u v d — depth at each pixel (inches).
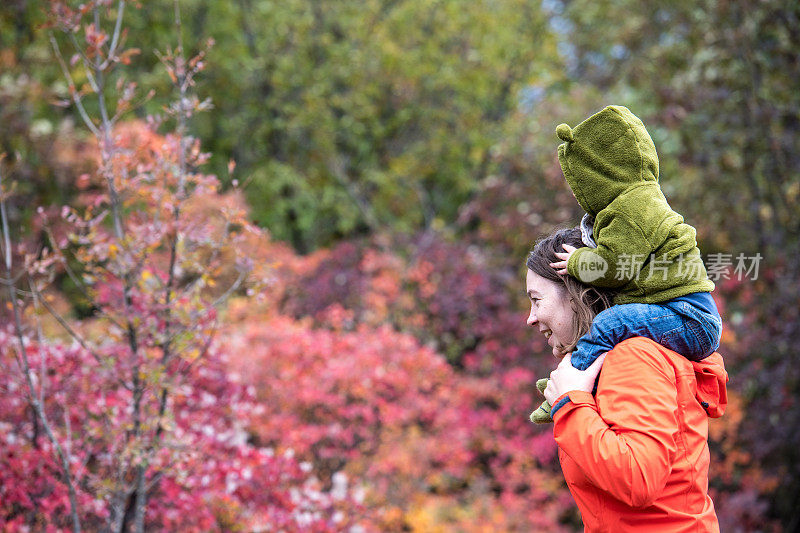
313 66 522.6
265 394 234.2
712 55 315.9
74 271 275.1
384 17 511.8
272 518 152.5
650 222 49.8
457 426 293.1
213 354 145.7
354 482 243.9
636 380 47.4
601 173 52.1
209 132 486.3
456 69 490.6
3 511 127.9
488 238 405.7
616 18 430.0
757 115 287.6
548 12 506.6
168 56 115.4
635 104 391.9
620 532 48.8
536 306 54.8
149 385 111.1
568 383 49.6
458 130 504.1
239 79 499.2
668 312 49.6
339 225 509.4
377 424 272.4
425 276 381.4
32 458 125.9
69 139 307.0
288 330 269.9
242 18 508.4
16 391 124.8
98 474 132.6
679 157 311.6
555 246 54.4
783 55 289.4
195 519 135.1
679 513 47.8
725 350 273.9
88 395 134.0
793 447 258.5
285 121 513.0
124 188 113.9
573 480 51.3
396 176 505.0
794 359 259.1
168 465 118.3
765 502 251.3
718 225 304.5
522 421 320.8
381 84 503.5
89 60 114.7
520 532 284.7
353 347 281.7
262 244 312.3
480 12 487.5
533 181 389.1
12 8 294.5
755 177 311.0
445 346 374.6
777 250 283.4
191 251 115.3
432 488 311.9
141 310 110.6
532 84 487.5
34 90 306.5
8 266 110.5
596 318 50.7
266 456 156.1
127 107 117.3
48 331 205.9
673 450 45.9
